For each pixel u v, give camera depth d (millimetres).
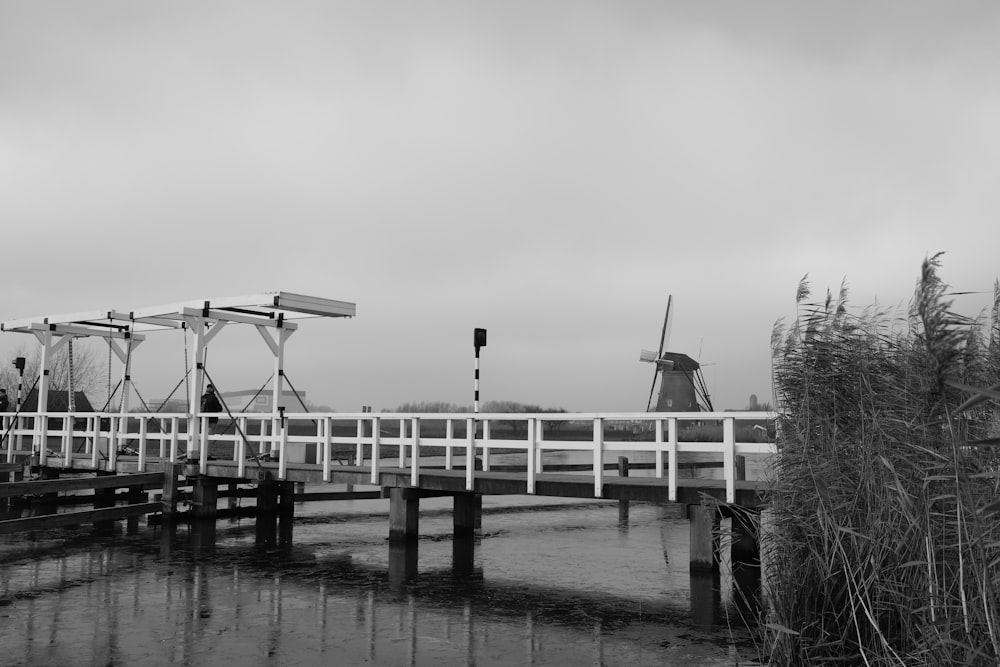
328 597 9344
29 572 10711
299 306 16531
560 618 8414
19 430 20938
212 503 16266
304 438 15148
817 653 6508
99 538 14031
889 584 6348
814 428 7809
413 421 13500
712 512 10609
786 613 6801
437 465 24547
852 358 7863
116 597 9211
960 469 5184
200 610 8617
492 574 10875
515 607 8914
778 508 7461
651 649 7266
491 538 14570
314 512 18531
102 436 18750
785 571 6988
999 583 5012
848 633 6570
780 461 7848
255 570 11000
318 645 7301
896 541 6344
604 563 11836
